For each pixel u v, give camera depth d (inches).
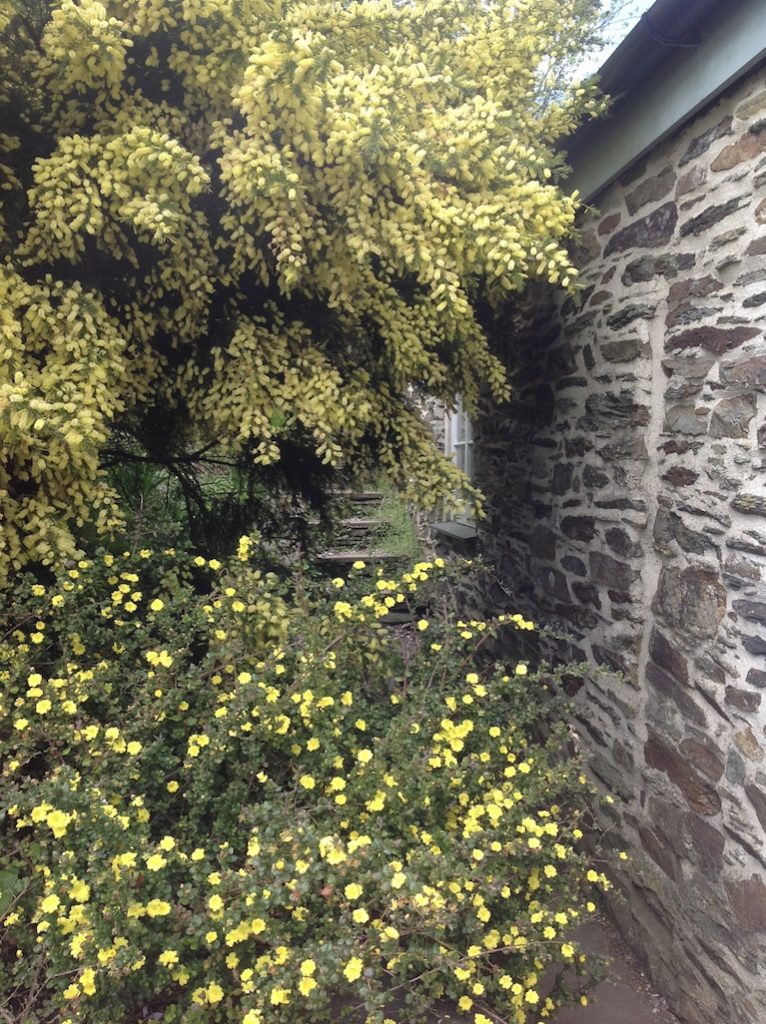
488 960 66.8
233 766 78.2
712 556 84.6
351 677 92.3
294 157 80.7
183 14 77.5
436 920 59.2
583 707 119.6
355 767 75.1
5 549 82.9
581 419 120.4
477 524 188.1
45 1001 59.9
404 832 72.0
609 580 110.3
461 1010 64.1
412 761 75.8
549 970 92.3
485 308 142.9
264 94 75.4
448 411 123.5
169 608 87.5
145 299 95.1
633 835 102.1
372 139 75.9
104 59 77.2
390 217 87.4
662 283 97.2
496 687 89.8
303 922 63.7
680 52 85.4
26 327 81.9
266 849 62.6
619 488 107.0
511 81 103.7
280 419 96.0
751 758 76.6
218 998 59.1
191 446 132.2
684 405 91.0
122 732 74.2
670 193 94.0
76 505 84.1
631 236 104.0
